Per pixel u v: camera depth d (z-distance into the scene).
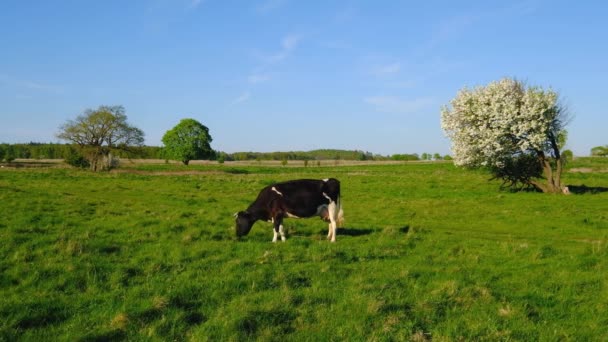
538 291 9.02
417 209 23.42
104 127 69.75
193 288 8.82
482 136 30.97
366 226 17.31
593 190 31.80
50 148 133.75
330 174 59.66
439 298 8.38
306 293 8.57
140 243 13.02
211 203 24.94
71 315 7.60
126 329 6.95
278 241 13.80
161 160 133.12
